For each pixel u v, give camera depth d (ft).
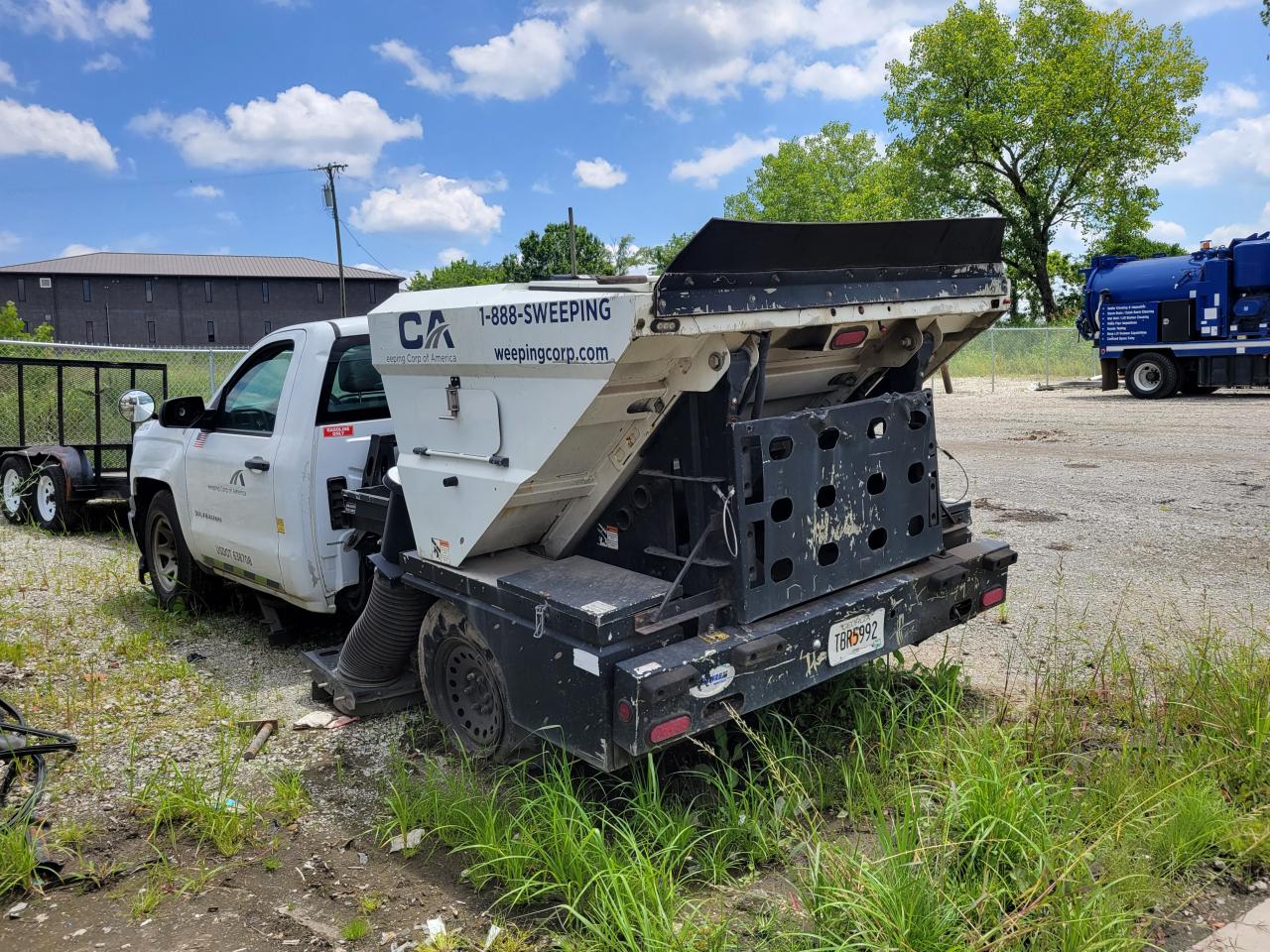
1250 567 22.04
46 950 9.68
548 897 10.21
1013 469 38.22
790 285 10.90
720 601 11.31
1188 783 11.11
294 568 17.07
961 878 9.67
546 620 11.13
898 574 13.16
